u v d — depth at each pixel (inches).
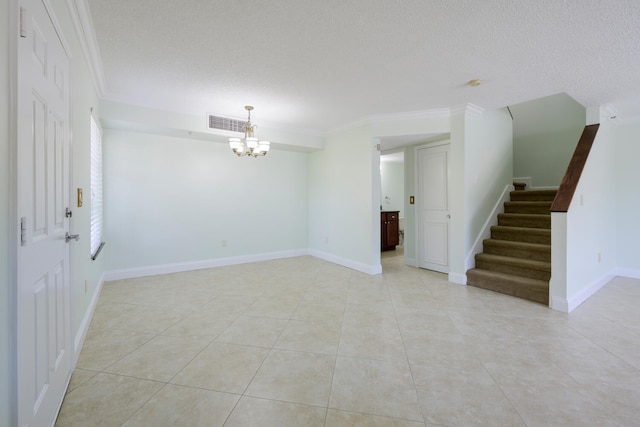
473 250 157.1
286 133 191.6
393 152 208.8
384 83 119.6
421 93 130.4
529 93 129.5
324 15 76.0
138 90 129.3
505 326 101.6
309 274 171.6
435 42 88.4
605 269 154.7
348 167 187.2
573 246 119.4
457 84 119.7
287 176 218.4
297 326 101.7
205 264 184.7
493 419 58.1
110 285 147.0
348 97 135.7
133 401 63.1
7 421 38.7
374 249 173.0
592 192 138.1
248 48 93.1
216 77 115.0
